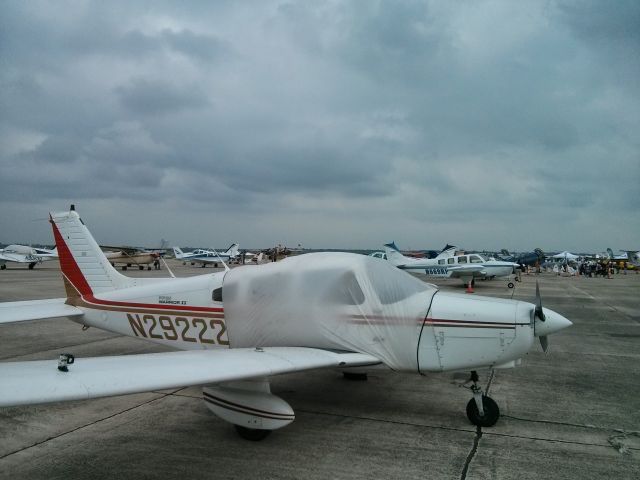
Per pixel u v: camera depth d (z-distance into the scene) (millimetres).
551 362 7184
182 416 4719
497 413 4375
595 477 3395
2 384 2693
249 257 46094
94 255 6316
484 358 4277
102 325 6094
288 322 4754
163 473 3451
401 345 4434
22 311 6078
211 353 3947
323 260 4809
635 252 43094
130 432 4277
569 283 26422
